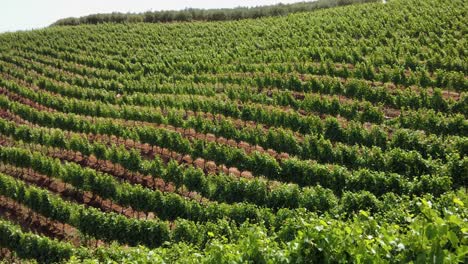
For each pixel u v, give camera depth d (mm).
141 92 37406
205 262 7031
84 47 50688
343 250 5742
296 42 41500
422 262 5094
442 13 39375
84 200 24172
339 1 67688
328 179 20719
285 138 24703
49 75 42500
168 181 23609
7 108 34906
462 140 20688
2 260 19609
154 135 27516
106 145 29891
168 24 60406
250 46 43625
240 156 23938
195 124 28266
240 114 29234
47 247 18297
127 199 21734
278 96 30297
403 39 36062
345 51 35688
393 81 29906
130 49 48969
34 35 56969
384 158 21156
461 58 30766
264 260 6328
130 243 19203
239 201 20766
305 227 6297
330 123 25172
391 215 13375
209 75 37812
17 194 22719
